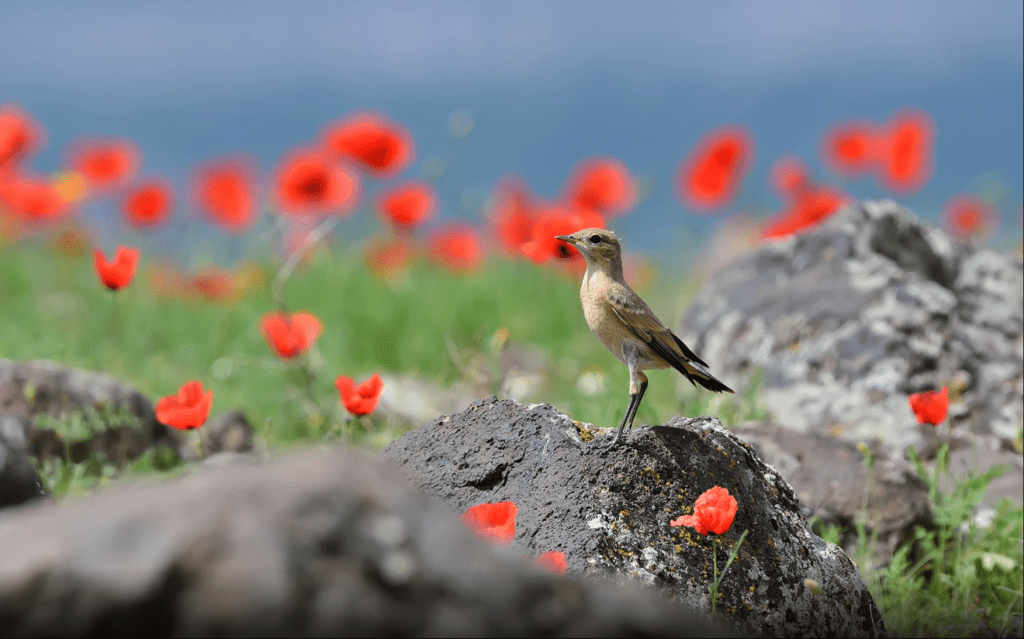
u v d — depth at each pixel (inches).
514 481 234.2
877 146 539.2
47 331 556.1
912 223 498.9
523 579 98.5
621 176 480.7
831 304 451.8
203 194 514.9
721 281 503.5
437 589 95.0
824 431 421.4
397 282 685.9
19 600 87.7
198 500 96.1
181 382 505.4
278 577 90.7
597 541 211.2
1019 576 316.5
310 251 681.6
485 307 650.8
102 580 89.0
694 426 251.9
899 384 420.5
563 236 266.8
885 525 324.2
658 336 257.8
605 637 97.8
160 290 616.1
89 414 371.9
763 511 235.6
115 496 100.9
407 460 247.3
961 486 342.0
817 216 506.6
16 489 249.4
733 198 530.9
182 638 88.4
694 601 209.5
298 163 398.3
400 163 421.1
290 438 439.8
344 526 95.9
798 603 223.5
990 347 436.8
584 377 484.4
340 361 544.1
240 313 611.5
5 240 685.3
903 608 291.7
